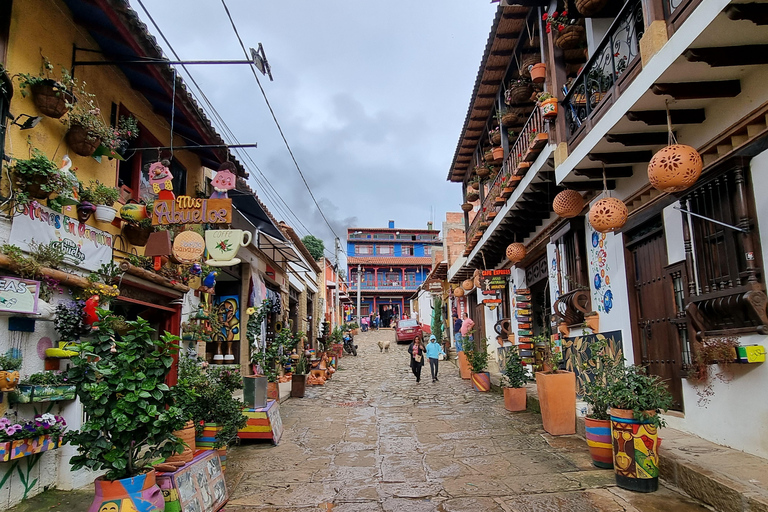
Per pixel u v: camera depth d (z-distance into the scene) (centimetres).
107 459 368
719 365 520
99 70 623
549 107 771
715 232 518
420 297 4100
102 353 387
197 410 567
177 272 795
